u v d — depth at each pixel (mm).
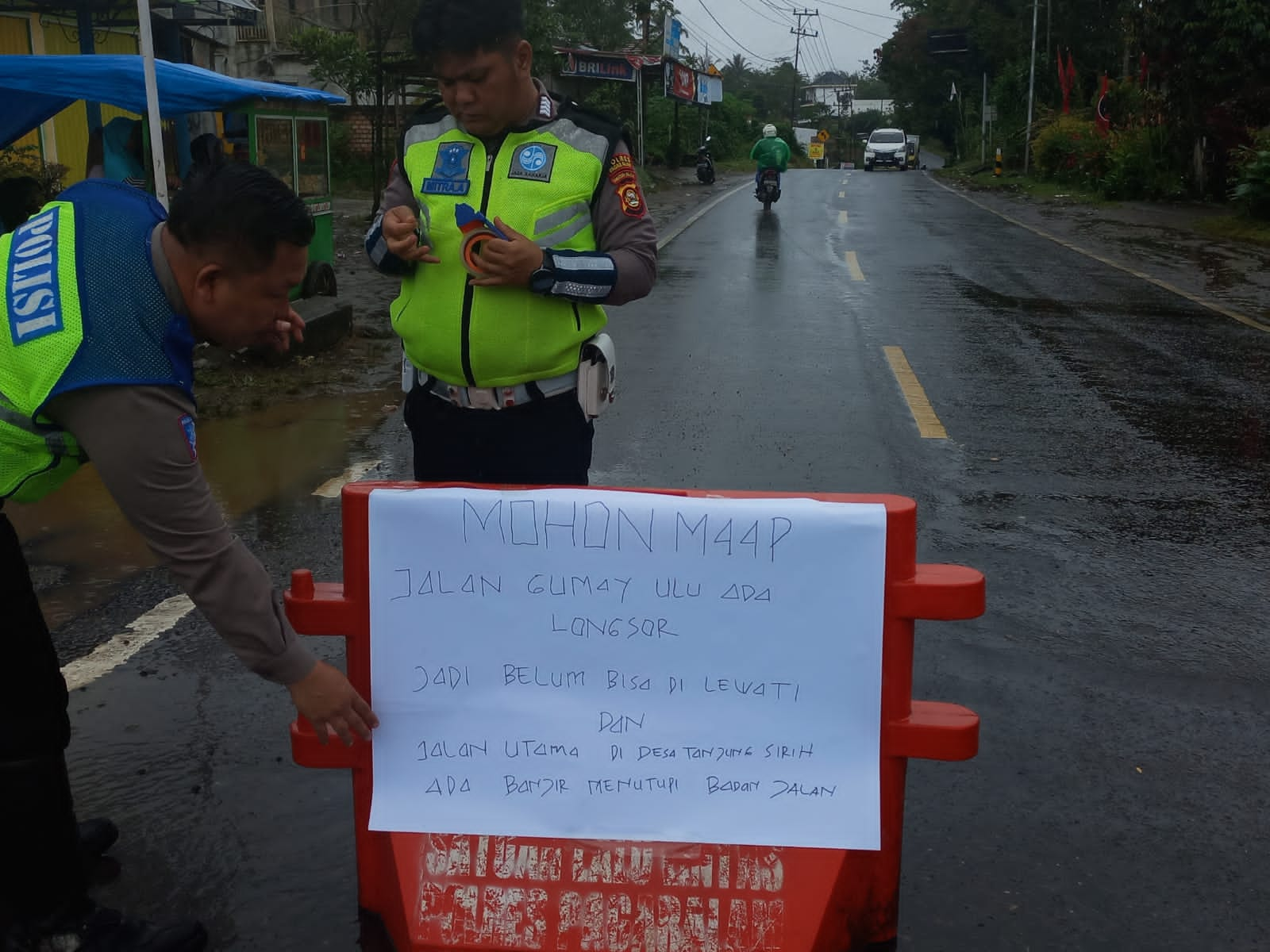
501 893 2090
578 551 2012
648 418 6652
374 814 2105
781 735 2035
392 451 5930
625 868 2082
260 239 1749
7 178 9109
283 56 23859
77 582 4215
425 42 2197
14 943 2182
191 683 3451
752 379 7676
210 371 7391
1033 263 13805
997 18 43969
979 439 6336
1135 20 23141
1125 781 3016
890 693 2033
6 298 1771
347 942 2350
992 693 3473
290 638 1926
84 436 1760
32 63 7930
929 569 2051
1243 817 2869
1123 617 4043
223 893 2506
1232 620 4035
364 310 10070
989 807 2883
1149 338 9273
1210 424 6707
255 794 2877
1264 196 16969
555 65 24188
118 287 1745
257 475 5500
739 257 14320
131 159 8555
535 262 2207
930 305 10711
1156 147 22625
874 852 2137
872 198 24984
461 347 2324
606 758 2061
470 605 2043
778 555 1987
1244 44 19938
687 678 2035
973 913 2469
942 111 51250
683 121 42406
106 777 2943
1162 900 2537
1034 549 4691
